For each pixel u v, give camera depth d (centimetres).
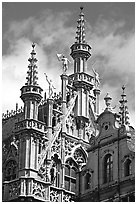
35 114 5969
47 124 6112
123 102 5834
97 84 6844
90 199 5553
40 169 5838
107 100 5944
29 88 6022
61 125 6231
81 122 6438
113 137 5656
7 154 6162
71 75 6688
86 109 6550
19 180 5634
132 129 5775
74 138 6316
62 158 6084
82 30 6831
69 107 6431
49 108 6188
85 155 6325
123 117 5769
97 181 5581
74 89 6612
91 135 6488
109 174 5556
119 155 5516
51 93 6284
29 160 5741
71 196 6000
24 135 5847
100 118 5878
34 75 6116
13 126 6462
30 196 5547
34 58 6191
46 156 5941
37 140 5881
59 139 6153
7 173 6084
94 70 6912
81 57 6725
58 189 5903
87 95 6625
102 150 5706
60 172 6025
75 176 6162
